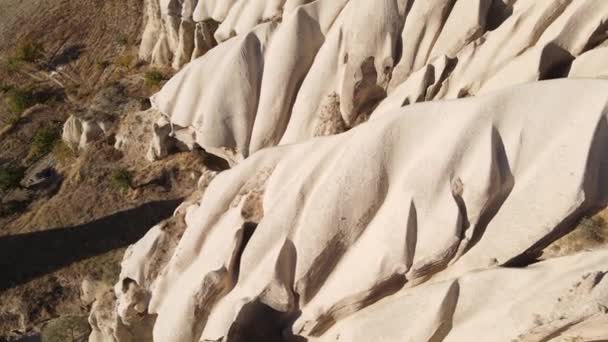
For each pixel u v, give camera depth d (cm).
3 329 1416
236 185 1129
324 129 1309
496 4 1228
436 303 798
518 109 855
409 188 877
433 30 1227
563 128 825
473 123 862
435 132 905
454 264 862
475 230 844
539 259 810
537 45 1066
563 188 796
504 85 1078
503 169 845
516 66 1077
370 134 938
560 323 688
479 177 840
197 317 1038
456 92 1151
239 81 1402
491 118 859
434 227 851
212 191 1165
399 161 920
